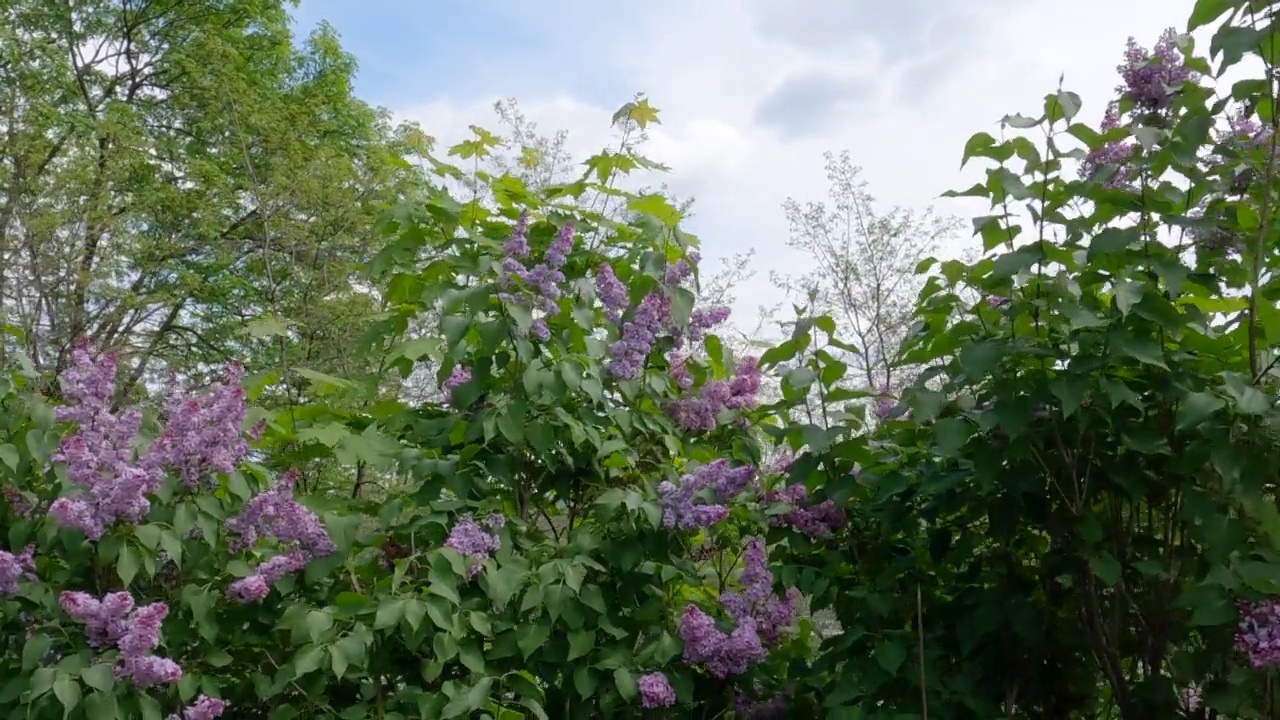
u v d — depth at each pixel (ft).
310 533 9.59
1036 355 8.85
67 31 46.57
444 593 9.22
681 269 11.69
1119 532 9.52
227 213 41.27
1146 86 9.08
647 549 10.61
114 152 37.76
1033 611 9.61
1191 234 9.01
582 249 12.17
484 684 9.26
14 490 9.77
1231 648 8.42
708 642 10.16
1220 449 7.93
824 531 11.24
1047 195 8.88
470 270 11.07
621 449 11.07
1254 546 8.49
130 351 37.27
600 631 10.62
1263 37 7.54
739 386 12.28
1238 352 8.77
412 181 31.32
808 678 10.54
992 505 9.70
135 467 9.09
